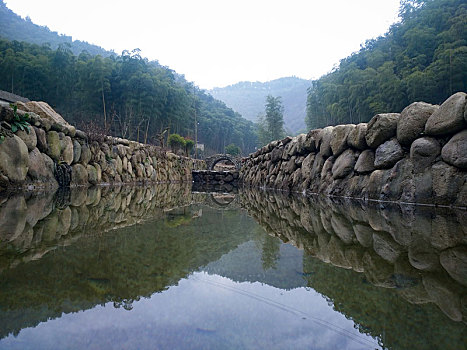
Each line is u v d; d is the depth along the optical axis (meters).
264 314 0.89
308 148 7.75
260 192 9.45
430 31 31.64
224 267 1.39
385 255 1.69
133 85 27.20
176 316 0.85
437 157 3.97
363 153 5.33
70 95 26.86
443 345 0.70
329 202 5.14
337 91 34.66
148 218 3.01
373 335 0.76
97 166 8.01
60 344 0.67
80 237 1.90
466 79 23.19
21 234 1.92
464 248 1.84
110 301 0.94
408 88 25.39
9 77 23.83
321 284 1.18
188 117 39.59
